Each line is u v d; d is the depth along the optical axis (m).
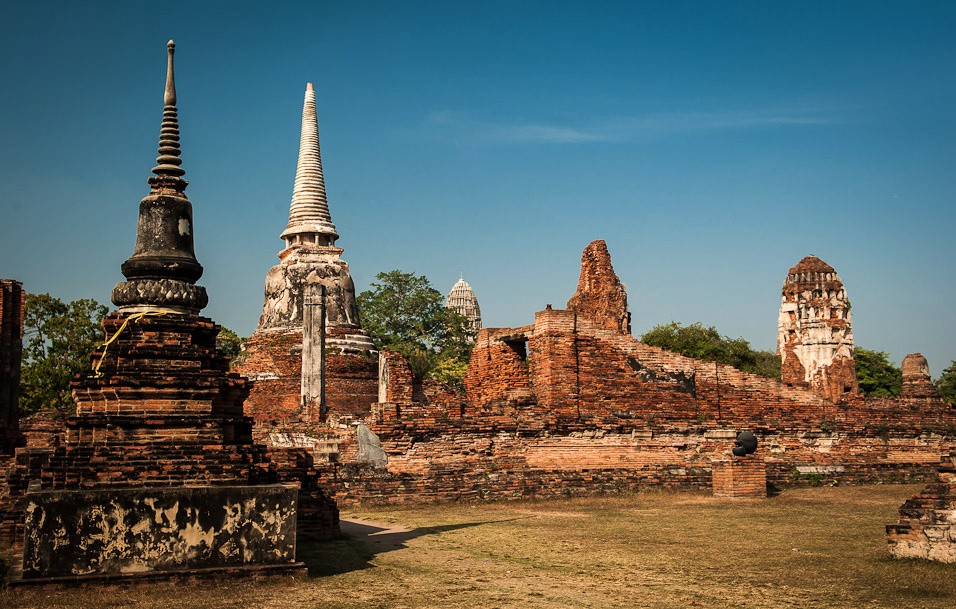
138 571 13.88
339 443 30.12
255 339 50.75
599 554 17.41
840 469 34.91
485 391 37.53
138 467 14.77
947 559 15.70
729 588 14.05
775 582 14.47
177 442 15.23
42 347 47.56
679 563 16.33
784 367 38.44
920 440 37.22
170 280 16.00
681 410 34.34
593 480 30.97
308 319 38.09
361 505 27.19
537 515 24.72
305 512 19.16
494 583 14.49
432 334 79.50
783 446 35.16
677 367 34.59
